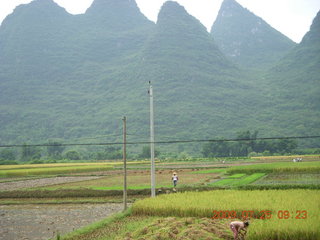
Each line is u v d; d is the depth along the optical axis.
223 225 25.42
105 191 49.25
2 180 76.69
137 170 95.56
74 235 25.45
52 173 93.69
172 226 24.91
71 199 46.69
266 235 21.62
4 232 28.08
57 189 52.50
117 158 196.00
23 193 50.44
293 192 36.75
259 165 74.44
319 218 23.36
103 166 109.69
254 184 46.75
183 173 79.25
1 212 38.00
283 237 21.33
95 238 24.62
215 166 99.50
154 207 31.47
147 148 196.50
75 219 32.94
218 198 33.44
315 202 29.70
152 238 22.78
